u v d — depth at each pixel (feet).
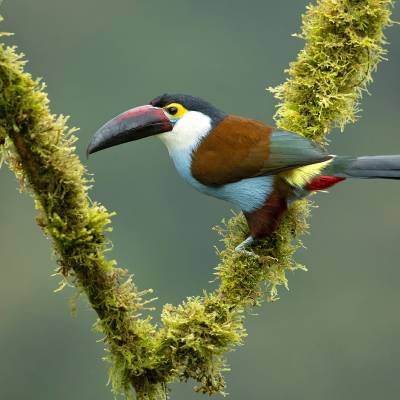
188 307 21.52
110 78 74.18
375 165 24.71
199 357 21.29
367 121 73.46
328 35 24.56
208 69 73.20
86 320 56.80
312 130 24.98
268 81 71.72
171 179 64.59
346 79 24.68
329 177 24.80
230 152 25.16
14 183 70.90
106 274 20.56
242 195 25.14
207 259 62.28
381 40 24.75
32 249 67.62
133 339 20.98
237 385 55.47
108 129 25.07
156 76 73.82
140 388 21.26
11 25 76.74
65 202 19.94
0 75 19.15
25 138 19.52
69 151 19.84
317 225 65.51
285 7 71.97
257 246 24.36
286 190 24.89
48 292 62.44
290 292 61.62
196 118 25.62
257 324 58.23
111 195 65.00
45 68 75.82
